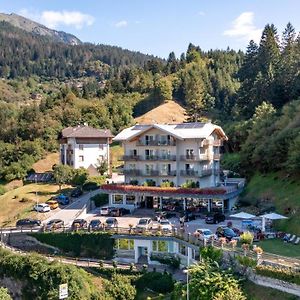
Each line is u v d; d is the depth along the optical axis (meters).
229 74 196.50
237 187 81.31
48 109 172.00
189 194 76.75
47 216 81.06
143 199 82.31
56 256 65.62
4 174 126.31
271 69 122.19
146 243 62.00
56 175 104.88
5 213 89.88
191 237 56.62
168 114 175.50
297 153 70.31
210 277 44.53
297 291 40.53
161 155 84.62
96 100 184.38
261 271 43.69
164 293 54.34
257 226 61.81
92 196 88.94
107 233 64.50
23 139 156.25
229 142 111.00
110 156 132.88
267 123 91.62
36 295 55.62
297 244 54.16
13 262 58.81
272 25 143.12
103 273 59.34
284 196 70.38
